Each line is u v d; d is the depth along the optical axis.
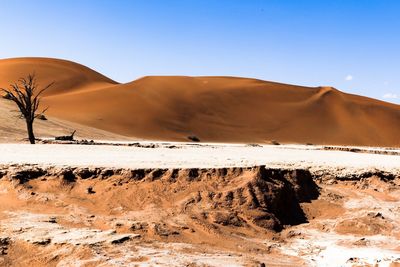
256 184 19.36
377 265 14.62
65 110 93.94
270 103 120.81
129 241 14.24
